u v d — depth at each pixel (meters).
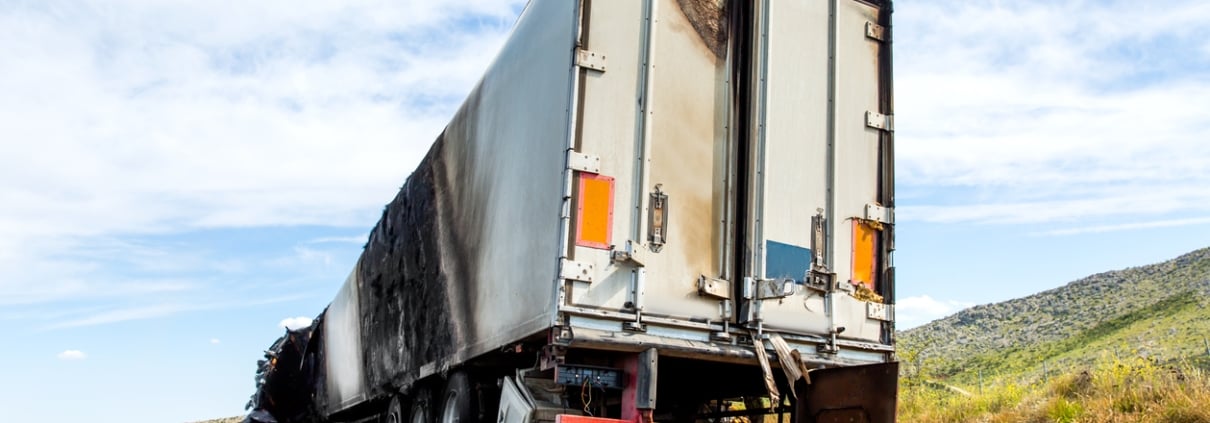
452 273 7.56
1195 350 25.17
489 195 6.86
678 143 5.91
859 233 6.38
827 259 6.21
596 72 5.73
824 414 6.16
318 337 14.90
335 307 13.34
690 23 6.14
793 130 6.28
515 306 6.01
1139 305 39.62
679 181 5.86
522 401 5.64
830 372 6.16
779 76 6.31
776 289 5.80
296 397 15.28
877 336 6.32
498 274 6.43
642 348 5.46
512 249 6.20
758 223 5.99
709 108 6.08
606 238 5.54
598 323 5.43
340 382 12.59
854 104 6.55
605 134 5.66
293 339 15.38
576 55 5.65
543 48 6.23
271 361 15.36
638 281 5.55
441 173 8.27
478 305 6.80
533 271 5.77
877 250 6.45
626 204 5.64
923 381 17.91
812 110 6.39
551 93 5.94
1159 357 25.48
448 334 7.46
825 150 6.37
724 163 6.06
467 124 7.71
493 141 6.96
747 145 6.13
